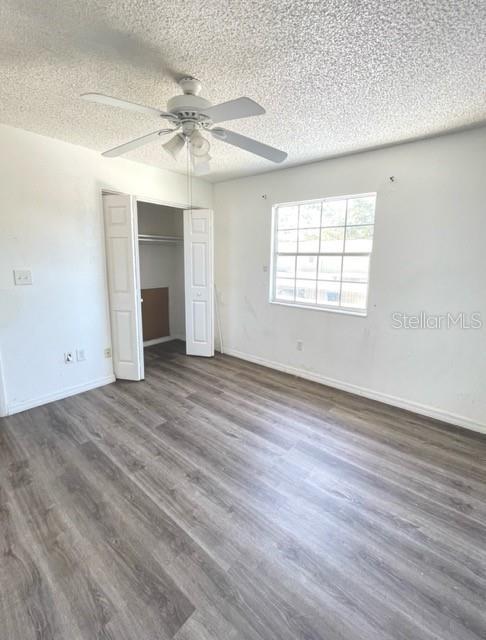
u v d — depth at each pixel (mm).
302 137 2668
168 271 5258
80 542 1595
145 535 1642
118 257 3348
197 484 2016
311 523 1741
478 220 2488
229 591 1377
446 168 2588
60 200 2934
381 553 1571
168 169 3748
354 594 1377
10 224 2656
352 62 1647
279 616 1287
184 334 5426
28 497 1877
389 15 1315
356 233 3275
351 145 2840
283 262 3912
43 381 3016
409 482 2072
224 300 4578
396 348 3045
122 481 2027
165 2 1259
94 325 3350
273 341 4066
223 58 1623
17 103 2135
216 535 1651
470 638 1222
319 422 2797
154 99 2070
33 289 2854
